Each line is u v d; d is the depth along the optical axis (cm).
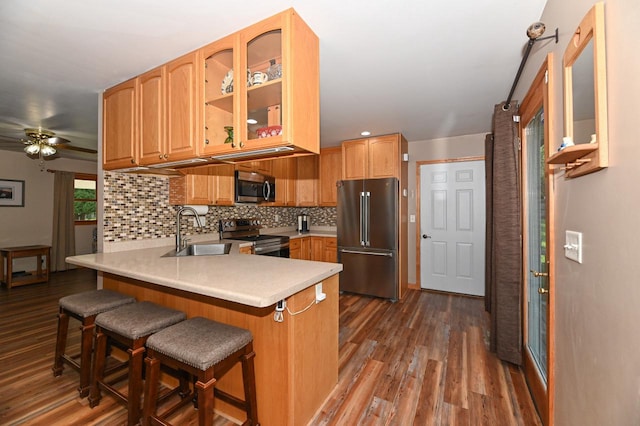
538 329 191
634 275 75
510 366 229
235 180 351
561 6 129
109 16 156
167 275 169
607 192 89
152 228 284
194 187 291
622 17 79
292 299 154
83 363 187
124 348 227
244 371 149
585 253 106
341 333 289
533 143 203
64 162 569
